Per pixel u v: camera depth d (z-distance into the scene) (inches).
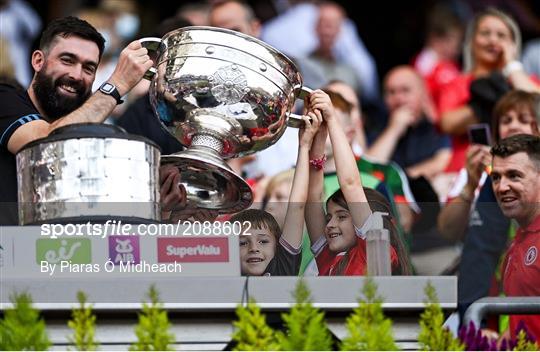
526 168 364.8
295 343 272.8
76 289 291.0
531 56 756.6
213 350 294.8
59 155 298.2
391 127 610.5
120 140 299.6
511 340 308.5
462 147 591.5
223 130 331.6
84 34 378.0
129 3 704.4
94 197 296.8
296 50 742.5
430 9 778.2
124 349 291.9
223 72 328.8
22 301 269.7
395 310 300.7
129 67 347.6
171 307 292.7
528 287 339.0
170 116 333.4
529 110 474.0
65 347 290.8
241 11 540.1
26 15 740.7
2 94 367.6
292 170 437.7
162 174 320.8
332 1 794.2
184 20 485.1
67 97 376.2
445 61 735.7
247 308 283.6
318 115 343.3
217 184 323.9
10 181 359.9
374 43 794.2
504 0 767.7
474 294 355.3
